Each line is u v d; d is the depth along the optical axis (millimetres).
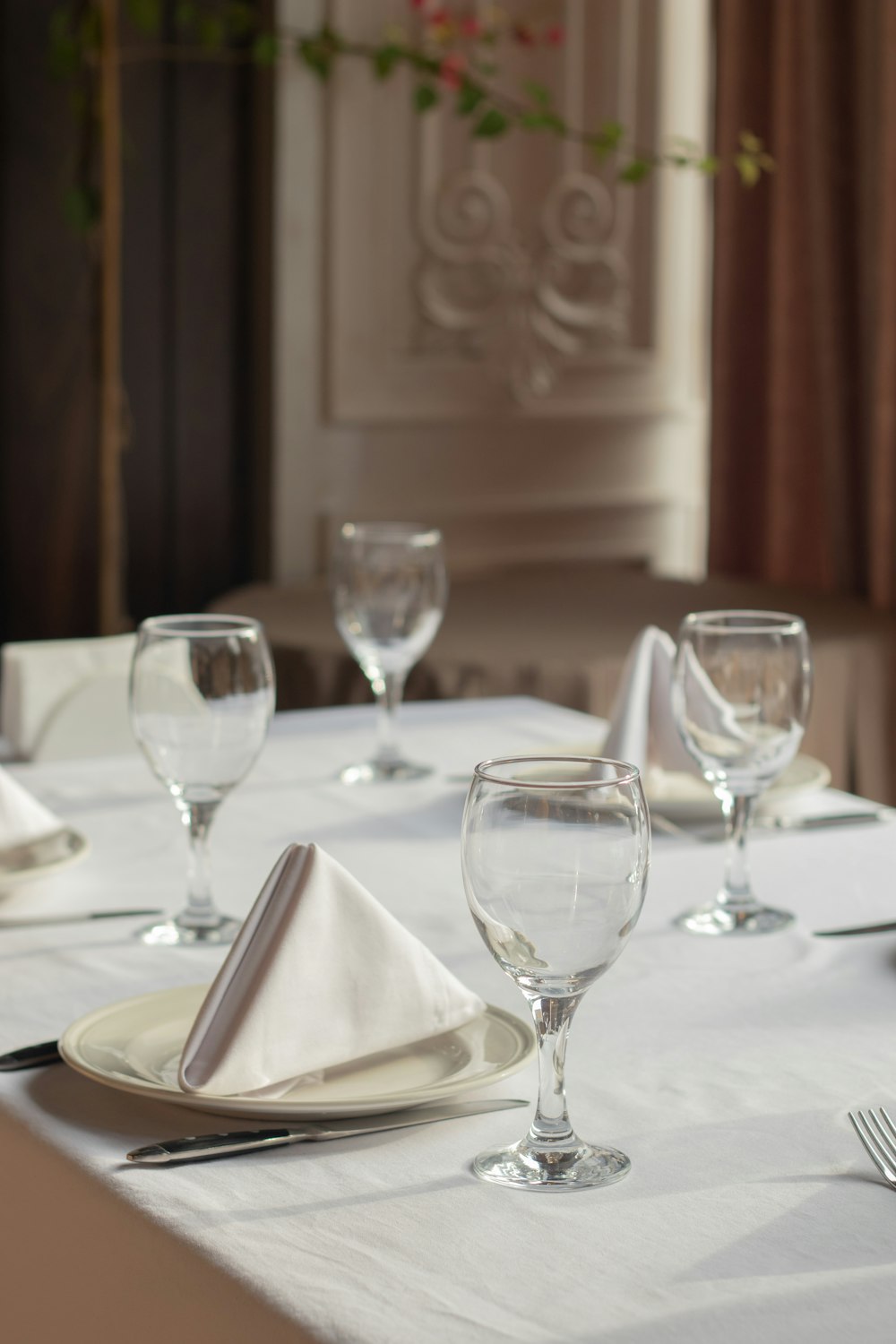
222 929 1143
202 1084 791
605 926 729
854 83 3812
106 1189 738
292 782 1608
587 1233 696
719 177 4117
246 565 4043
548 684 2773
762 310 4172
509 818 729
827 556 4109
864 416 3891
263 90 3826
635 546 4598
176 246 3818
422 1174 756
